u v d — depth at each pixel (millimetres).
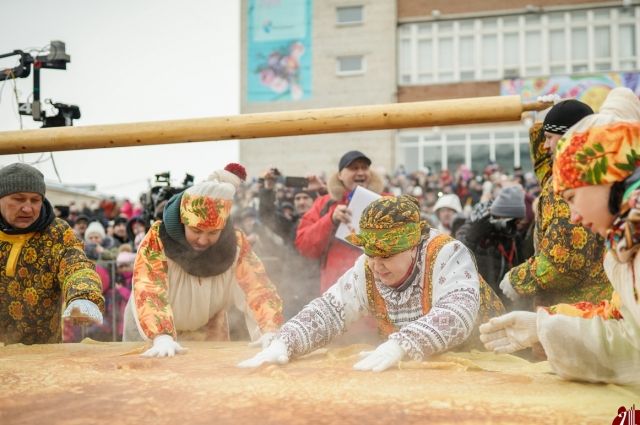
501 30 28453
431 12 28562
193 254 3502
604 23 27688
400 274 2814
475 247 4754
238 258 3691
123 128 3857
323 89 27688
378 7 27578
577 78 24531
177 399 2002
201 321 3811
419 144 28234
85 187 20797
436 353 2725
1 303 3859
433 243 2848
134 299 3371
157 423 1751
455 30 28672
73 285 3535
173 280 3611
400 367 2508
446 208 8586
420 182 18781
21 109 5289
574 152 1880
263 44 27766
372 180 5199
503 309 3090
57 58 5184
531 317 2422
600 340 2158
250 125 3738
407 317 2895
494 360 2859
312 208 5211
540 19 28125
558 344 2195
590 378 2215
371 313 3037
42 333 3918
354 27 27641
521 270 3256
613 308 2201
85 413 1858
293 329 2785
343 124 3654
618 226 1884
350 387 2154
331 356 2787
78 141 3896
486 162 27984
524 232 5051
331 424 1714
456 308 2639
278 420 1752
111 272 7215
